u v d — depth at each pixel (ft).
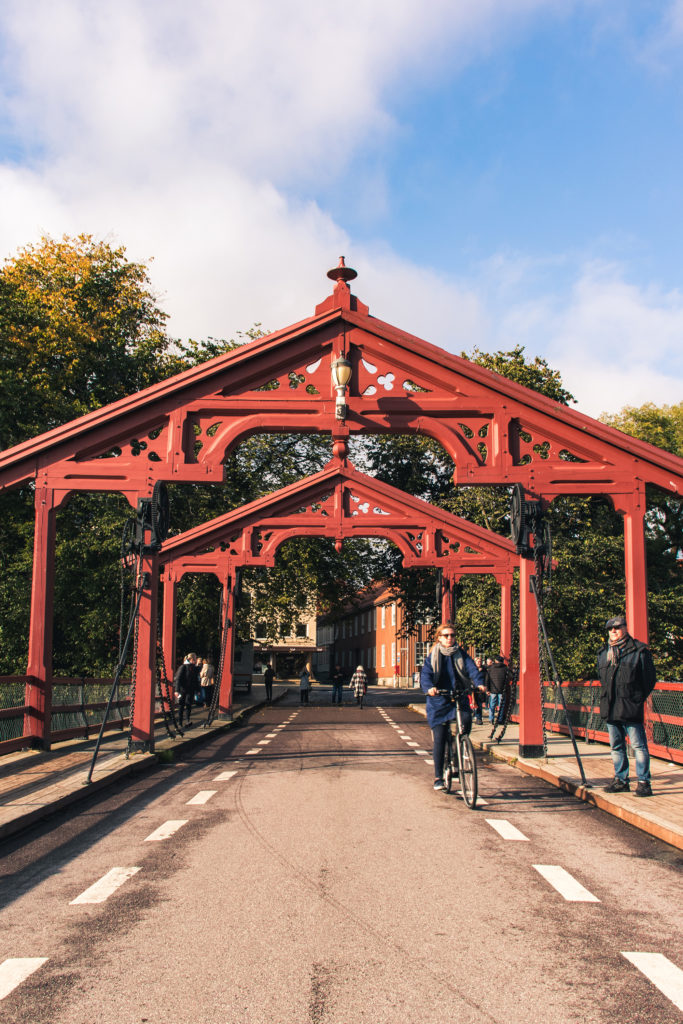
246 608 126.62
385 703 147.23
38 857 21.99
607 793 30.94
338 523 84.48
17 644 100.27
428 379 44.70
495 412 44.32
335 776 38.60
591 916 16.53
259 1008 11.91
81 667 105.19
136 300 133.28
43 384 107.45
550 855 22.07
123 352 123.54
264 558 84.84
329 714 107.24
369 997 12.31
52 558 44.91
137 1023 11.41
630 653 30.96
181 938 15.06
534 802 31.30
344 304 44.55
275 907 17.01
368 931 15.47
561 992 12.55
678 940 15.08
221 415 44.98
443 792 33.40
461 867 20.54
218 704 86.69
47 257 127.54
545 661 74.13
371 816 27.68
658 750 42.70
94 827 26.11
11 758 39.75
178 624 111.96
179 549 85.76
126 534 44.01
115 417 44.50
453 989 12.64
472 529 83.25
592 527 99.66
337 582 140.46
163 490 44.86
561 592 89.45
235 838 24.07
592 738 54.95
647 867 20.90
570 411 43.96
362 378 44.70
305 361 45.03
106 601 100.53
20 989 12.69
